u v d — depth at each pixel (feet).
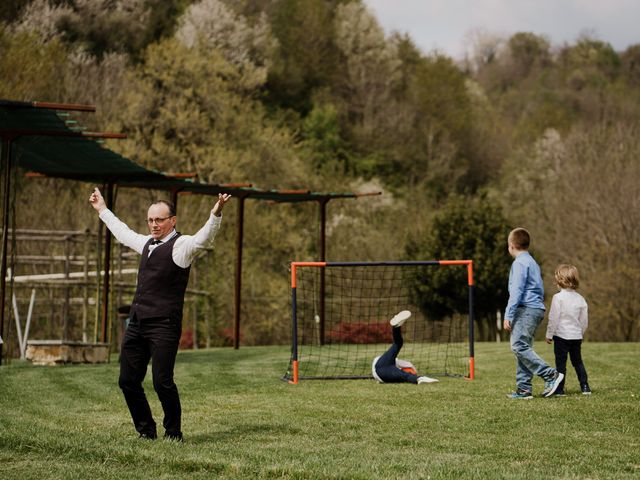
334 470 13.33
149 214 16.12
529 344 23.43
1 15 104.32
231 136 115.44
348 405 22.15
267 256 101.71
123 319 47.06
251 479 13.15
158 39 126.00
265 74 126.41
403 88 161.27
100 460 14.49
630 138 101.45
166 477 13.24
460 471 13.32
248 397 24.07
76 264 67.56
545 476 13.08
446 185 148.25
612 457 14.97
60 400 23.73
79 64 106.22
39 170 44.57
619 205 87.76
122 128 107.96
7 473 13.38
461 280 77.46
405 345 51.06
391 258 102.78
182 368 34.53
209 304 76.23
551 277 95.04
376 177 143.43
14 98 93.15
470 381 28.37
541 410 20.71
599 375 29.27
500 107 183.93
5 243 35.50
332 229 107.86
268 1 150.82
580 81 182.70
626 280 83.25
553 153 125.18
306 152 127.95
